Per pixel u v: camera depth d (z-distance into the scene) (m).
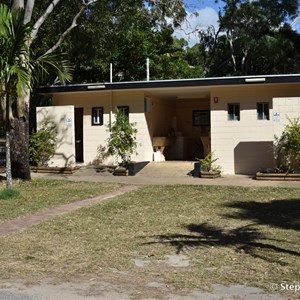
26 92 14.05
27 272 6.00
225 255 6.62
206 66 40.25
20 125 14.93
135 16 20.48
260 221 8.95
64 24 20.03
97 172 17.31
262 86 16.66
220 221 8.96
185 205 10.73
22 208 10.56
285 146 15.08
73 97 18.81
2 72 11.18
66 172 17.27
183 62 29.03
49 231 8.32
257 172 15.86
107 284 5.49
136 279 5.65
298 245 7.12
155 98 19.61
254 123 16.75
